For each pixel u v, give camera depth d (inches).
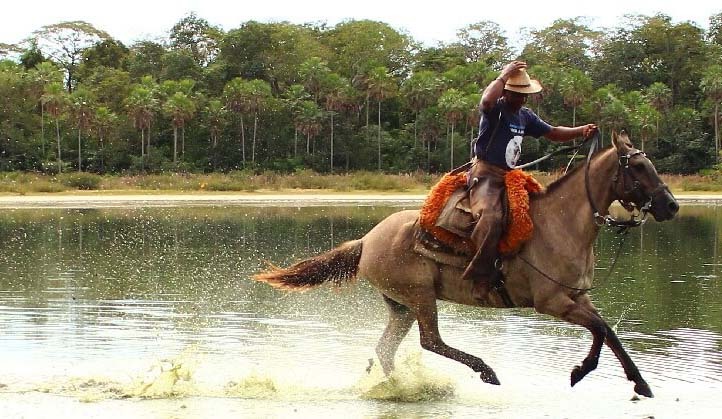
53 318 523.5
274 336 476.1
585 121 2906.0
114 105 3034.0
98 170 2773.1
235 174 2591.0
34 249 922.1
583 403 346.6
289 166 2815.0
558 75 2920.8
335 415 332.5
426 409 340.5
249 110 2770.7
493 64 3582.7
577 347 451.5
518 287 343.9
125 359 417.7
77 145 2832.2
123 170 2721.5
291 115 2888.8
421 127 2883.9
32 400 348.5
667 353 433.1
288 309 569.3
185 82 2893.7
